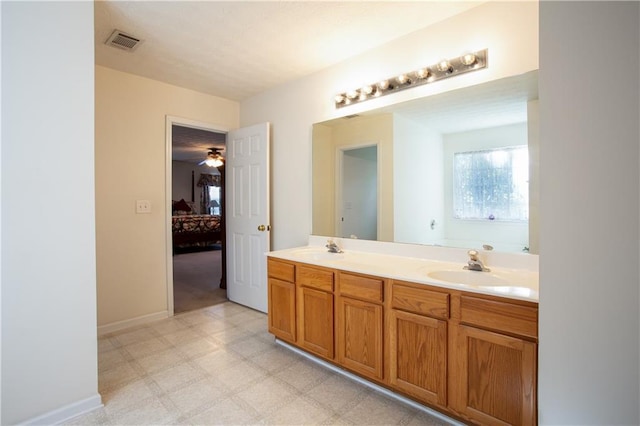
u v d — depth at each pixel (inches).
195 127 140.3
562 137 39.2
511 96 75.8
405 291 71.9
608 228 36.6
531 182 73.7
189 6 79.2
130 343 106.3
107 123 115.0
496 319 59.7
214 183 426.3
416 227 92.4
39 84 66.5
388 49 97.5
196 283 189.0
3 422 62.8
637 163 35.1
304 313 94.5
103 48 100.4
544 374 40.8
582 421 38.5
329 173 114.7
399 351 73.3
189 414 70.7
